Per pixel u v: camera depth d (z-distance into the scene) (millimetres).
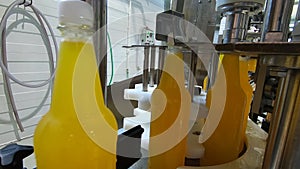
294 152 217
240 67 407
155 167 352
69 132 222
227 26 379
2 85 866
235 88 369
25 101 961
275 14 293
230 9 361
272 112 238
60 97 227
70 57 226
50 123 225
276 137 231
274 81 235
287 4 292
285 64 207
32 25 937
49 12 1010
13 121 924
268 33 286
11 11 838
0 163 280
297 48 186
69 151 221
